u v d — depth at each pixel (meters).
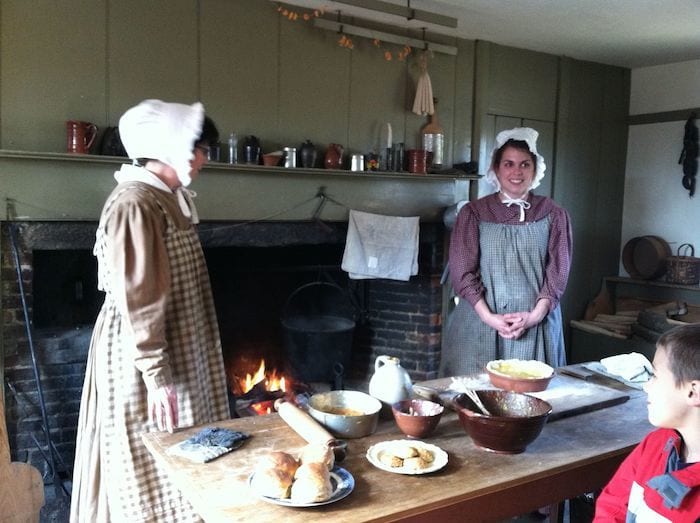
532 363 2.04
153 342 1.69
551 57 4.25
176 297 1.82
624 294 4.66
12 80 2.61
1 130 2.61
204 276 1.96
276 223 3.30
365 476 1.33
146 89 2.89
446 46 3.68
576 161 4.47
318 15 3.29
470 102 3.92
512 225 2.56
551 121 4.32
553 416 1.70
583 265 4.61
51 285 2.97
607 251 4.73
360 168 3.38
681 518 1.16
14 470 2.20
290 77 3.26
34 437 2.84
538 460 1.43
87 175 2.76
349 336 3.62
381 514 1.18
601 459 1.48
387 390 1.68
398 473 1.35
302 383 3.74
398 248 3.55
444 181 3.81
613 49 4.10
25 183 2.65
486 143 4.00
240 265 3.54
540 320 2.49
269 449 1.45
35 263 2.93
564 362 2.67
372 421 1.55
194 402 1.84
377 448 1.45
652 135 4.60
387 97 3.59
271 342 3.82
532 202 2.61
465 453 1.46
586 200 4.57
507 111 4.09
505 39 3.89
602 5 3.20
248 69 3.14
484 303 2.54
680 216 4.47
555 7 3.24
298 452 1.40
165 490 1.82
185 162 1.81
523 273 2.54
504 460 1.43
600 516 1.31
